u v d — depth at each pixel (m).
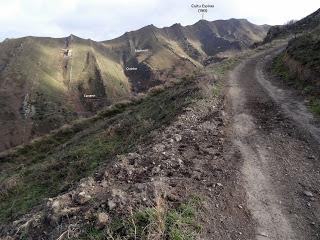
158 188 7.79
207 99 19.47
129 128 20.20
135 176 9.23
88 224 6.71
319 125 14.92
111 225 6.50
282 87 25.03
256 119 16.31
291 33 85.44
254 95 22.34
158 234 6.13
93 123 37.09
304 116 16.47
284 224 7.48
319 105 17.92
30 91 194.25
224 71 35.88
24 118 167.00
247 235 6.98
